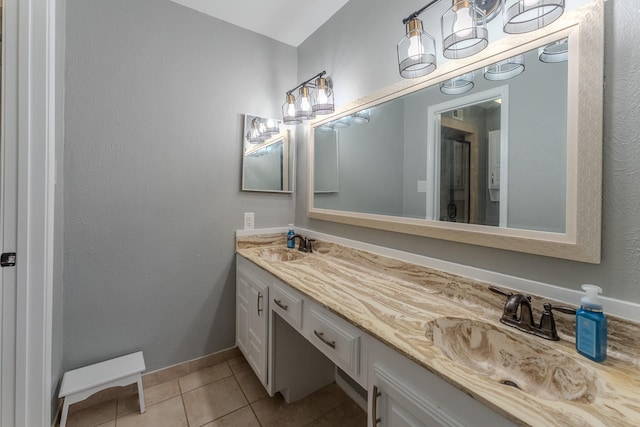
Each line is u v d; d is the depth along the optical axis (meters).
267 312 1.54
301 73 2.16
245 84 1.99
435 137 1.24
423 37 1.20
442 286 1.18
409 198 1.35
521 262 0.97
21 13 1.07
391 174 1.44
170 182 1.75
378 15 1.50
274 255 1.98
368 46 1.57
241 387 1.74
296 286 1.25
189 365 1.86
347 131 1.73
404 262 1.34
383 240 1.49
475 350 0.93
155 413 1.52
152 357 1.75
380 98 1.48
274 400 1.63
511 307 0.86
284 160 2.18
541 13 0.82
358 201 1.64
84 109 1.49
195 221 1.85
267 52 2.08
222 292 1.97
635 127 0.74
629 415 0.55
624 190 0.76
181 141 1.78
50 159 1.15
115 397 1.62
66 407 1.33
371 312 0.98
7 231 1.08
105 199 1.57
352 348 0.93
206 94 1.85
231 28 1.93
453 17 0.97
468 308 1.04
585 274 0.83
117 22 1.56
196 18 1.80
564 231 0.86
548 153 0.90
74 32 1.46
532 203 0.93
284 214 2.21
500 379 0.84
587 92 0.81
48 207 1.15
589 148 0.81
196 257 1.87
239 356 2.05
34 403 1.13
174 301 1.81
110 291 1.61
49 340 1.17
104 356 1.60
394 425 0.80
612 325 0.77
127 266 1.65
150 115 1.67
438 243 1.23
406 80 1.35
